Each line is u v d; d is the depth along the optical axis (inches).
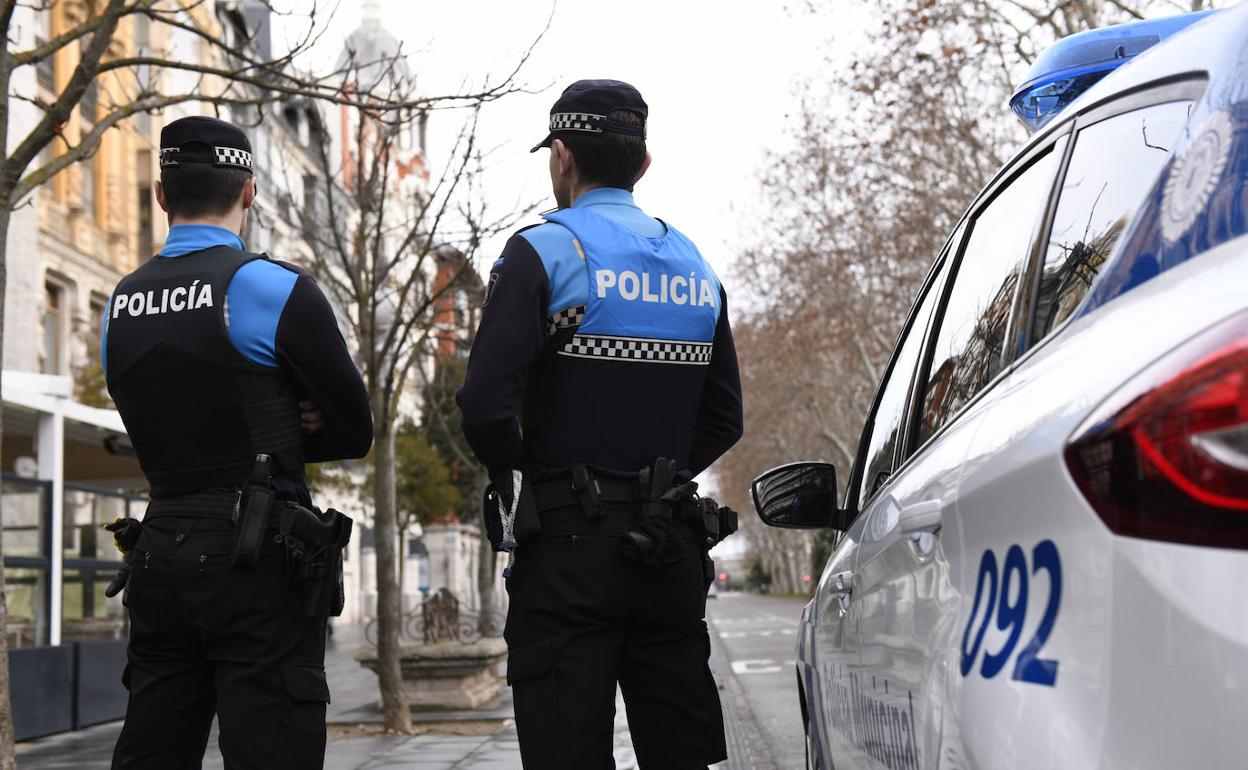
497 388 119.6
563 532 123.3
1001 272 100.3
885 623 99.6
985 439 77.6
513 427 120.5
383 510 472.1
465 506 1654.8
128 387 126.4
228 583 122.2
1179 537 53.4
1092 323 69.7
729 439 138.2
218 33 1219.2
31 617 494.0
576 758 122.0
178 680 127.1
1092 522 58.2
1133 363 58.9
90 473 661.3
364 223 486.9
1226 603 51.4
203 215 131.0
